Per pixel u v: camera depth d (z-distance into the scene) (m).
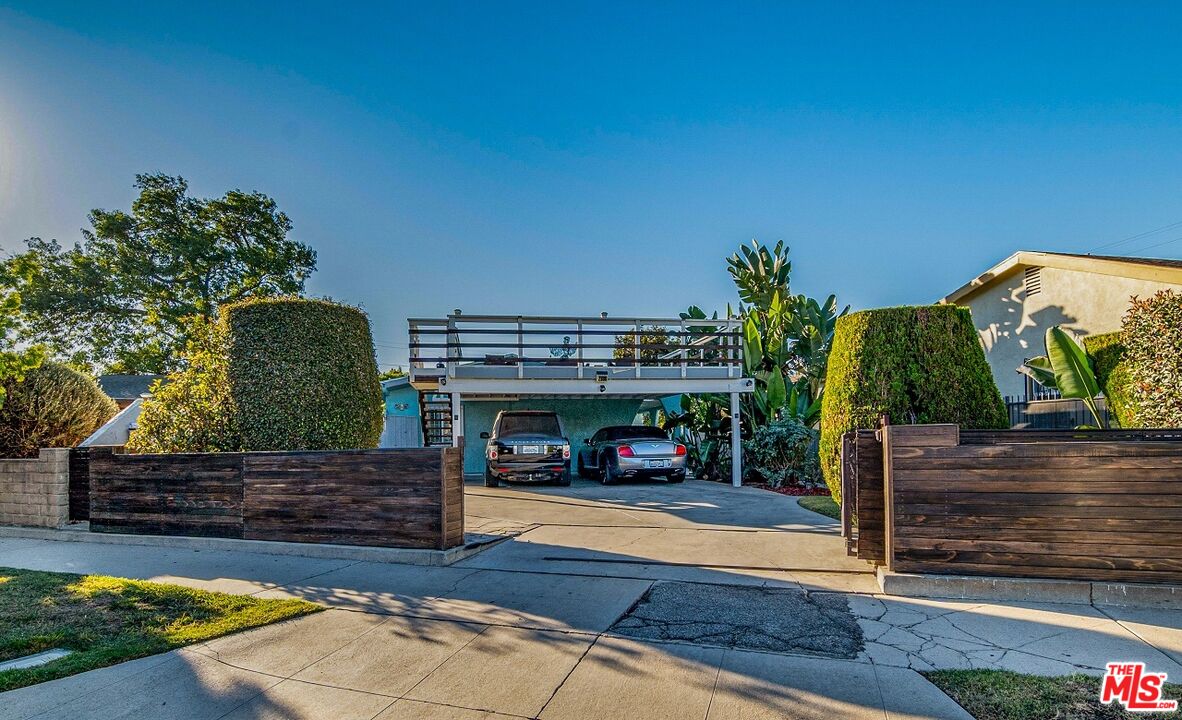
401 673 3.67
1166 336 7.48
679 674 3.57
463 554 6.80
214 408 8.31
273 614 4.79
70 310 26.98
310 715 3.15
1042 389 12.34
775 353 14.95
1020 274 13.72
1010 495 4.89
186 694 3.41
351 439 8.41
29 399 10.20
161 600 5.23
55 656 4.01
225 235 30.12
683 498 11.32
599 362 13.66
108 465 8.45
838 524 8.34
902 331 7.82
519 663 3.79
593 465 14.96
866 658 3.75
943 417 7.59
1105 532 4.71
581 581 5.71
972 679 3.38
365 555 6.78
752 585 5.45
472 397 14.88
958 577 4.93
